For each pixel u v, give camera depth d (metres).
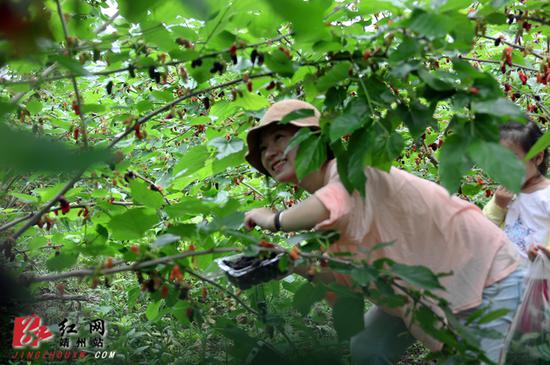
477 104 1.68
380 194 2.21
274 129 2.37
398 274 1.76
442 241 2.24
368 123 1.88
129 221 1.92
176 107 3.47
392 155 1.85
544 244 2.69
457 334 1.84
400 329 2.63
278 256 2.10
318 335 3.04
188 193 3.52
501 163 1.58
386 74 2.07
